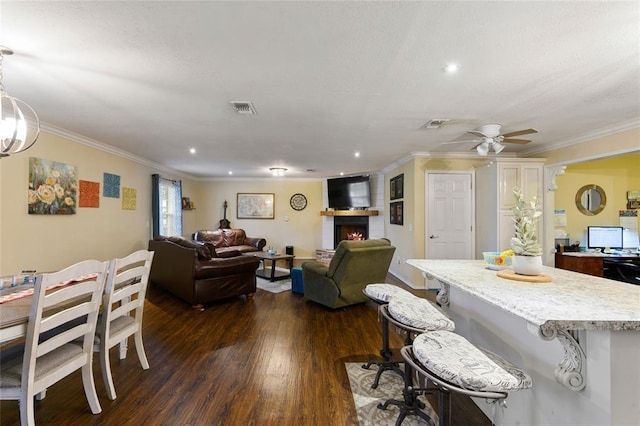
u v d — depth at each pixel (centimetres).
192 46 185
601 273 449
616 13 154
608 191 525
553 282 180
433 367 128
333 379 238
